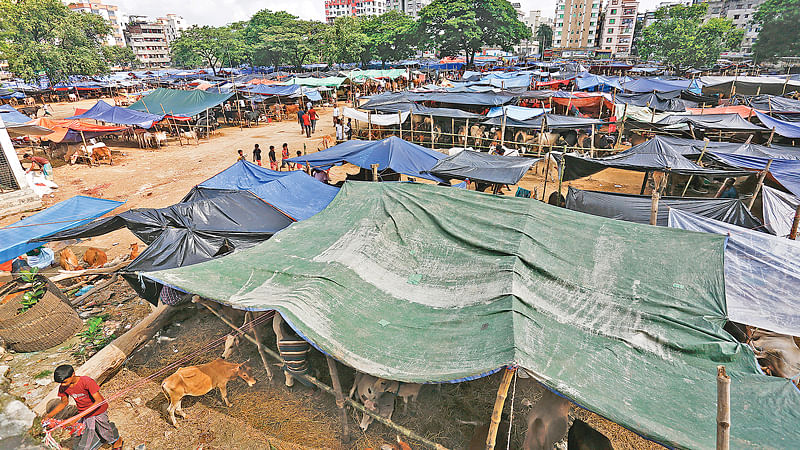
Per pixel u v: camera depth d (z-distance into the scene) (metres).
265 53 71.56
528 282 6.98
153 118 28.20
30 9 47.59
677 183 18.08
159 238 9.62
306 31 74.25
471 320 6.24
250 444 7.04
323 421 7.45
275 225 11.19
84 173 22.47
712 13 90.25
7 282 10.37
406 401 7.25
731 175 13.35
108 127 26.06
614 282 7.07
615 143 23.62
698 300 6.75
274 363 8.61
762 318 7.25
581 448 6.34
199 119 32.03
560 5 119.19
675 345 5.95
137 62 114.31
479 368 5.16
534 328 5.98
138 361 9.02
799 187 12.41
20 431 7.28
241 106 39.56
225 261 8.00
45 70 50.78
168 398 7.22
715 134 21.00
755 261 8.09
